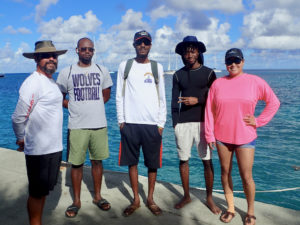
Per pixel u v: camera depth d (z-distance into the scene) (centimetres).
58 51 229
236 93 261
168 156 888
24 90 214
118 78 305
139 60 300
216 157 858
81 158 297
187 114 306
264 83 257
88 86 295
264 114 259
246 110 259
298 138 1101
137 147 302
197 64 308
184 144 308
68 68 296
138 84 293
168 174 734
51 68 229
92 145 306
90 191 349
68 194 339
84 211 297
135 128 296
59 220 277
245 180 267
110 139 1171
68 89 297
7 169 418
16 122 216
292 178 688
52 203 315
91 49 292
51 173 236
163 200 325
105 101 319
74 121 296
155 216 287
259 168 760
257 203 316
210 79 300
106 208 298
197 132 304
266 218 281
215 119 282
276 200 570
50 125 229
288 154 889
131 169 303
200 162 820
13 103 2753
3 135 1313
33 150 223
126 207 307
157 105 298
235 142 264
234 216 287
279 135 1159
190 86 304
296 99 2586
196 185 656
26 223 270
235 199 330
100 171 314
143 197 334
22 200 319
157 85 299
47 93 225
